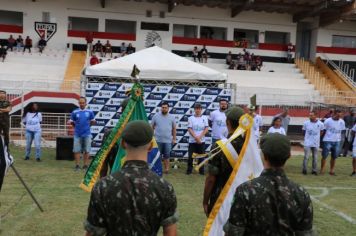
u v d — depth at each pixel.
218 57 31.80
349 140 16.72
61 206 7.61
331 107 22.58
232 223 2.86
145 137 2.71
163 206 2.65
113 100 13.05
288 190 2.82
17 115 17.39
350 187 10.62
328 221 7.45
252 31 32.91
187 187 9.70
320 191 10.02
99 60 27.20
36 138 12.55
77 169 11.27
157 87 13.09
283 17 32.75
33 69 25.25
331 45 33.53
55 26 29.48
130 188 2.60
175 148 13.22
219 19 31.86
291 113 22.03
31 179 9.86
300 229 2.84
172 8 30.41
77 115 11.23
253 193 2.81
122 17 30.39
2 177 5.90
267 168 2.91
